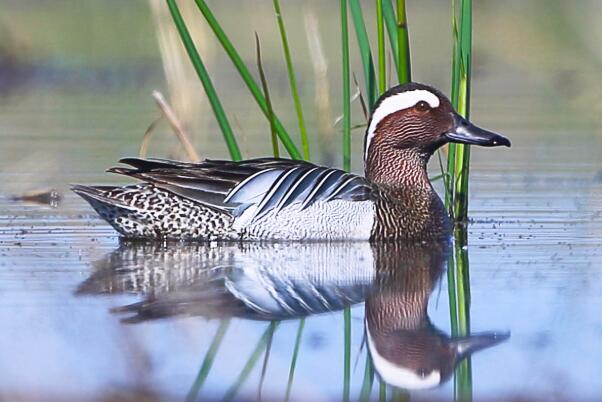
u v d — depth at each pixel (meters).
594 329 10.27
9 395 8.45
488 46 28.77
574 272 12.38
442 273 12.48
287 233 14.30
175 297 11.35
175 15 13.97
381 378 9.02
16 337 9.91
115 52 26.77
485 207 15.85
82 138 19.86
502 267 12.71
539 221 15.08
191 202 14.24
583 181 17.30
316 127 20.83
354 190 14.44
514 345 9.88
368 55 14.80
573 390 8.74
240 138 19.84
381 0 14.53
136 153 18.64
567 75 26.77
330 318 10.69
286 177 14.30
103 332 10.12
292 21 28.66
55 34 26.95
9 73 26.20
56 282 11.94
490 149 19.64
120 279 12.09
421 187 14.77
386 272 12.59
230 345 9.78
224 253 13.59
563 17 28.64
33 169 17.47
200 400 8.45
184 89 17.98
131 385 8.73
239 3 29.34
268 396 8.56
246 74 14.24
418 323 10.54
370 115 15.03
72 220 15.28
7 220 15.15
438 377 9.09
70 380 8.80
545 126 21.47
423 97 14.81
